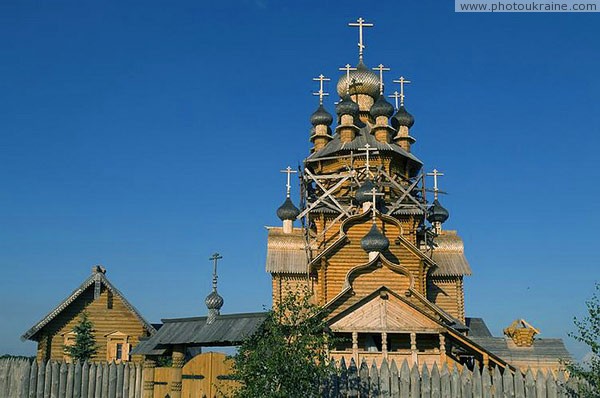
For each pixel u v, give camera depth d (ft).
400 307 93.45
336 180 135.64
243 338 56.80
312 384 54.39
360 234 120.47
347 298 103.86
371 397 61.21
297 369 51.03
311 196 139.54
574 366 56.29
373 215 115.75
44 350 114.73
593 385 56.80
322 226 130.41
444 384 61.87
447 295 128.16
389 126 140.46
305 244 130.41
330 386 60.59
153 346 70.54
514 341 107.65
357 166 135.85
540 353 104.99
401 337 98.78
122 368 75.56
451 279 129.08
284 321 54.39
